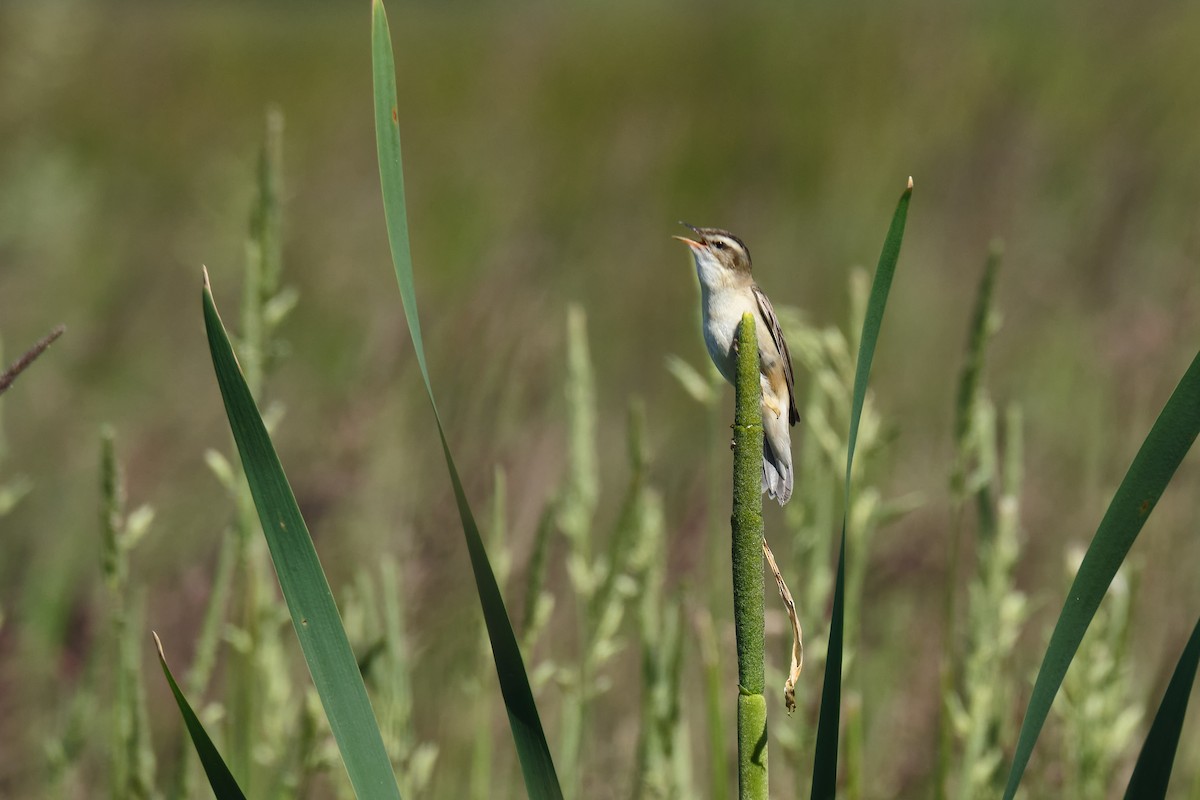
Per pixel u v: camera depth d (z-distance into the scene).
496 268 13.97
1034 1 23.23
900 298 16.45
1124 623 6.68
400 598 7.78
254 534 6.65
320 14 31.12
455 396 10.12
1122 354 11.75
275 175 6.62
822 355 7.02
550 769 3.87
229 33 27.83
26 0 14.73
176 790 6.45
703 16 26.20
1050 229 17.06
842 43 23.45
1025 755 3.81
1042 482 11.41
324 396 13.09
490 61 26.97
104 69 23.42
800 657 4.26
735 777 8.31
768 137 21.25
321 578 3.79
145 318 15.65
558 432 10.39
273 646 6.73
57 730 8.17
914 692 8.41
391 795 3.82
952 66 21.64
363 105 25.42
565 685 6.94
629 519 6.80
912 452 12.51
